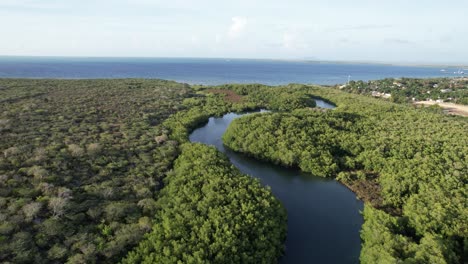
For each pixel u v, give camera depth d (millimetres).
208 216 44156
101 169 56375
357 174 66500
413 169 60750
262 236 41438
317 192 62562
